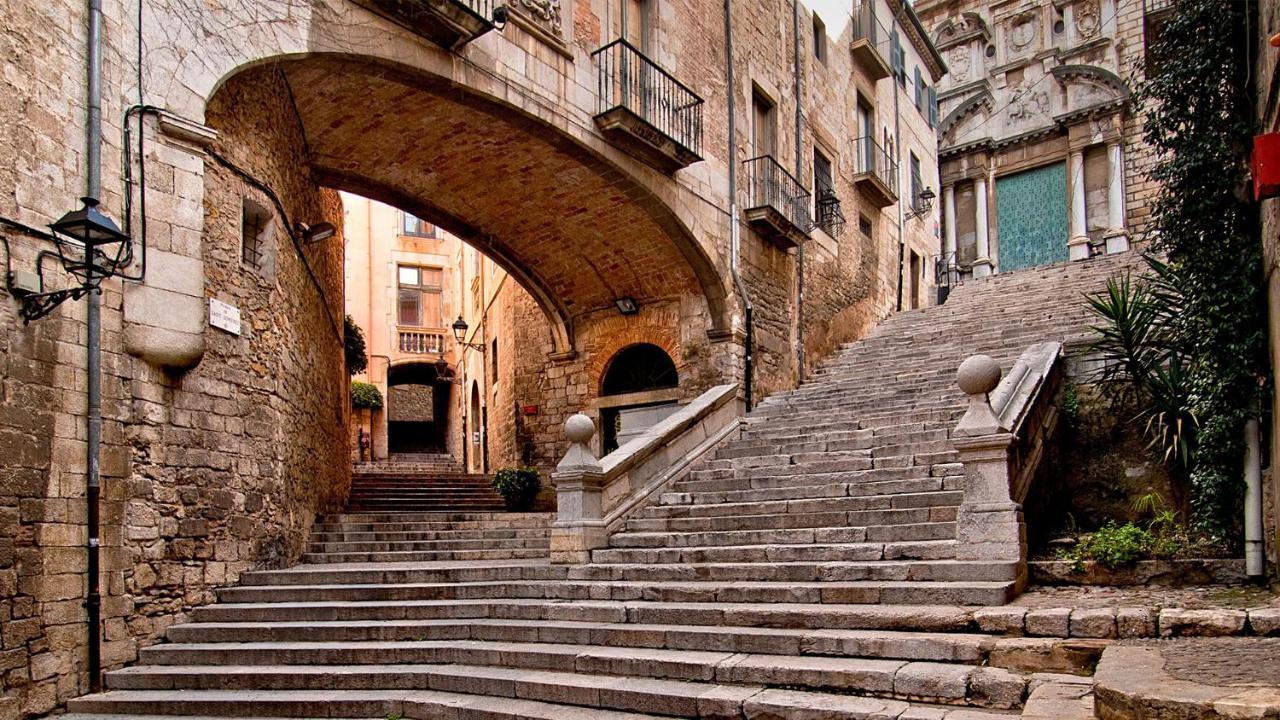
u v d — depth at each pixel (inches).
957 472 350.3
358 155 478.0
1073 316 564.7
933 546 291.4
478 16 389.1
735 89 613.3
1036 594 269.0
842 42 800.9
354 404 1071.6
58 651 270.4
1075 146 1074.1
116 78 305.7
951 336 622.5
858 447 422.0
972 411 290.2
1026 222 1128.8
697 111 559.8
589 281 617.0
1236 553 297.7
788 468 408.5
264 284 375.2
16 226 269.1
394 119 442.0
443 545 438.6
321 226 435.8
